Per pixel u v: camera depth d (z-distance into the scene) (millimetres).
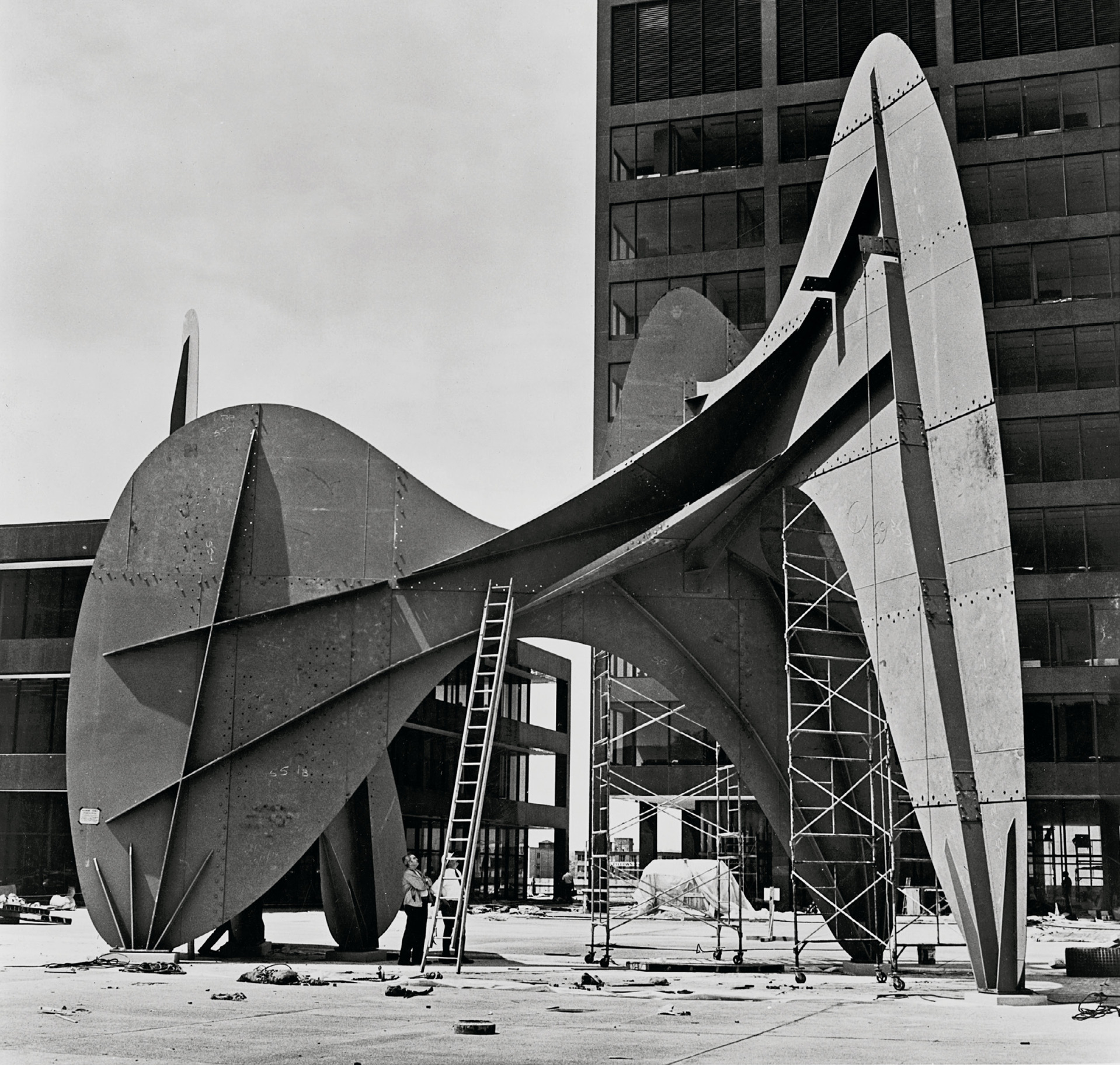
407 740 57531
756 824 60219
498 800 63625
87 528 53375
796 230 62281
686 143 64438
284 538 19766
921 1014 13906
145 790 19047
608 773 22703
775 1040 11516
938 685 15508
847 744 21312
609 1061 9961
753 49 64375
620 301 63562
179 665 19344
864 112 18016
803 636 21391
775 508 20891
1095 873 57656
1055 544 58688
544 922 43031
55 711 53344
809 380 18984
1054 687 57812
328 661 19500
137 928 18844
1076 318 59875
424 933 19625
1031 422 59625
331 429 20094
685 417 21734
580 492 19969
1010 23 62250
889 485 16688
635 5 66062
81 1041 10875
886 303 16891
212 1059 9852
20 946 25734
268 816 19078
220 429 19922
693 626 21031
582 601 20719
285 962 19438
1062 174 60844
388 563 19812
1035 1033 12133
